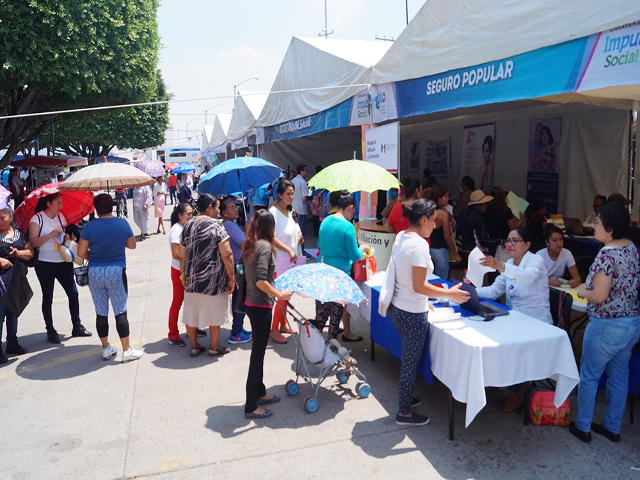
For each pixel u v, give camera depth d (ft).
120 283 16.08
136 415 12.83
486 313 12.40
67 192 19.21
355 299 11.51
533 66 15.05
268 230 12.00
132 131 118.62
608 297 10.43
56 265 18.31
